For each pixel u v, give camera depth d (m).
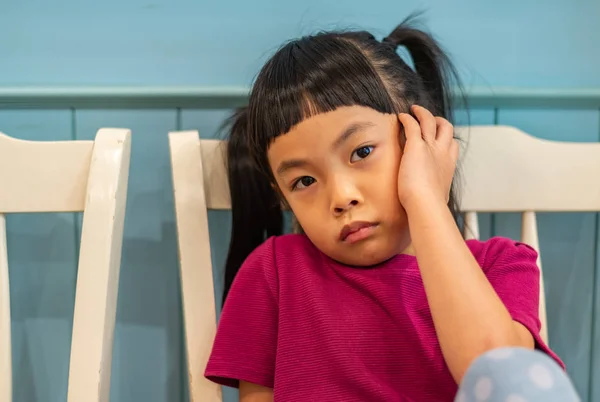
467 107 0.85
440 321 0.53
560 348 0.95
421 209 0.57
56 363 0.91
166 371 0.92
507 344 0.51
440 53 0.78
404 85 0.67
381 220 0.60
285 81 0.61
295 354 0.64
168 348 0.92
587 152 0.83
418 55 0.78
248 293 0.69
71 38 0.87
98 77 0.87
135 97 0.85
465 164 0.82
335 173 0.59
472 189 0.82
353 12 0.89
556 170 0.83
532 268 0.65
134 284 0.91
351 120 0.59
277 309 0.68
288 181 0.63
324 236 0.62
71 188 0.74
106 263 0.70
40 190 0.74
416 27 0.90
